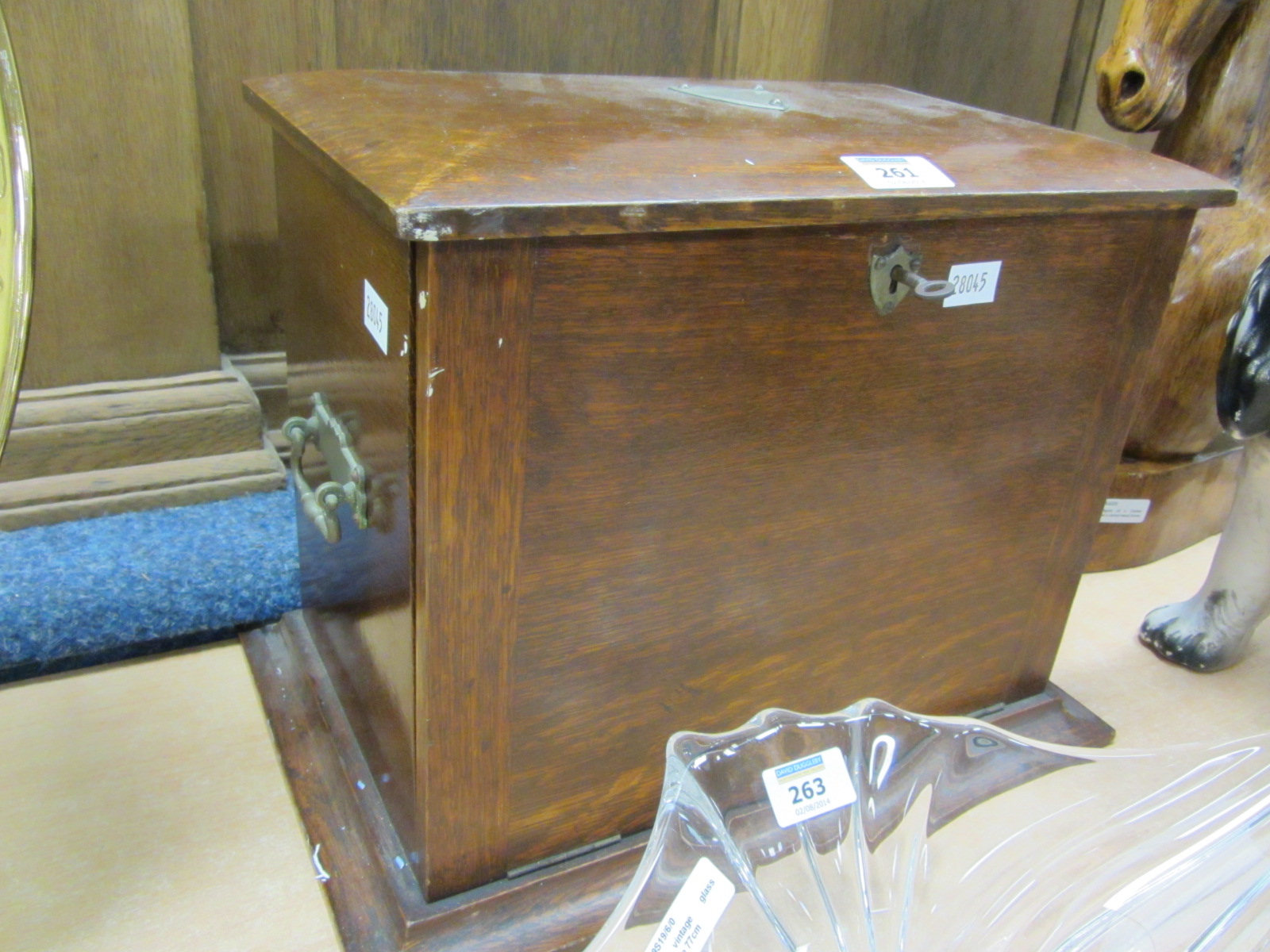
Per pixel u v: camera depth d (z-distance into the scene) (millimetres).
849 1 1346
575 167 580
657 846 539
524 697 680
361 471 694
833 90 967
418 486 587
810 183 614
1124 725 974
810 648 800
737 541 709
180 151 1039
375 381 642
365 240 617
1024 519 856
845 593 789
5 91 546
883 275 658
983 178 678
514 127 663
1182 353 1102
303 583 982
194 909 737
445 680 643
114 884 751
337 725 860
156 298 1089
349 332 687
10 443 1057
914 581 823
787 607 765
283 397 1233
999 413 783
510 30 1162
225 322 1184
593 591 669
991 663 927
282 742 872
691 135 685
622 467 637
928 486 779
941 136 774
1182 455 1205
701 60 1280
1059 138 817
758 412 667
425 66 1143
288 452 1212
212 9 1031
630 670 716
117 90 988
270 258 1175
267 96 753
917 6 1397
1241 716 999
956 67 1481
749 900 554
